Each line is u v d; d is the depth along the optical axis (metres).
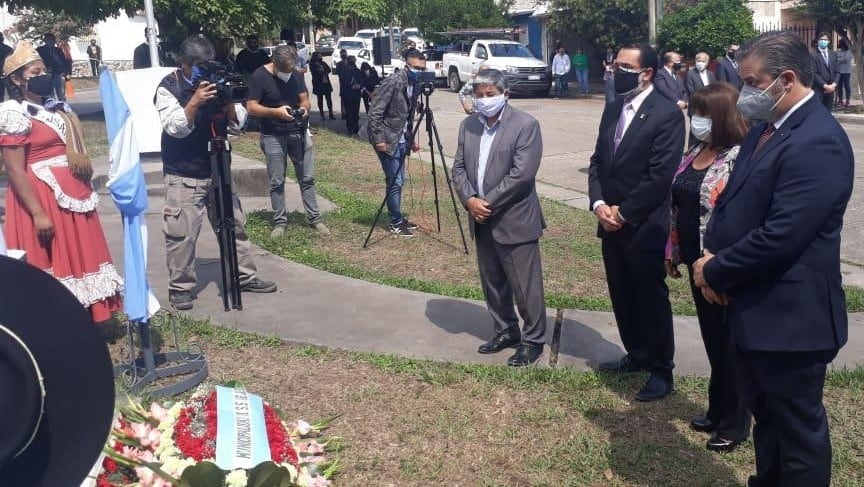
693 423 4.33
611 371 5.02
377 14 16.86
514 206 4.93
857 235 8.62
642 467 3.97
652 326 4.64
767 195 2.96
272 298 6.37
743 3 17.09
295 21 16.38
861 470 3.92
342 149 14.56
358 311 6.09
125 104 4.45
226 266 6.64
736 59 3.10
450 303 6.29
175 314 5.95
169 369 4.92
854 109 19.70
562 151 14.92
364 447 4.16
